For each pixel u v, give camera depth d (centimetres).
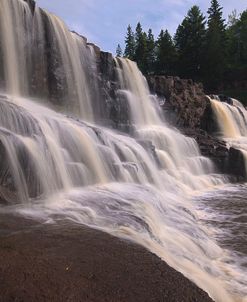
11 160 1022
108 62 2538
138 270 637
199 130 3219
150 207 1139
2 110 1177
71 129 1434
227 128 3653
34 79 1975
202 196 1759
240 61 7781
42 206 973
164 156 2123
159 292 586
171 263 780
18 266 607
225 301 743
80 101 2258
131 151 1686
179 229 1095
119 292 571
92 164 1397
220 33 8250
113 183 1400
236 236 1146
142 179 1605
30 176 1064
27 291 545
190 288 609
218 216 1360
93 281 589
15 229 770
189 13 8262
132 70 2834
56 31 2102
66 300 536
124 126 2394
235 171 2470
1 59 1766
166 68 8200
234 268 920
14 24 1848
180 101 3275
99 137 1572
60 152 1265
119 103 2566
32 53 1959
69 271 608
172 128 2961
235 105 4172
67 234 757
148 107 2897
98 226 868
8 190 983
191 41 7806
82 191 1194
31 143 1133
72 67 2208
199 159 2452
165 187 1725
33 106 1747
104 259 660
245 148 2989
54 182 1157
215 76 7275
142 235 874
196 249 985
